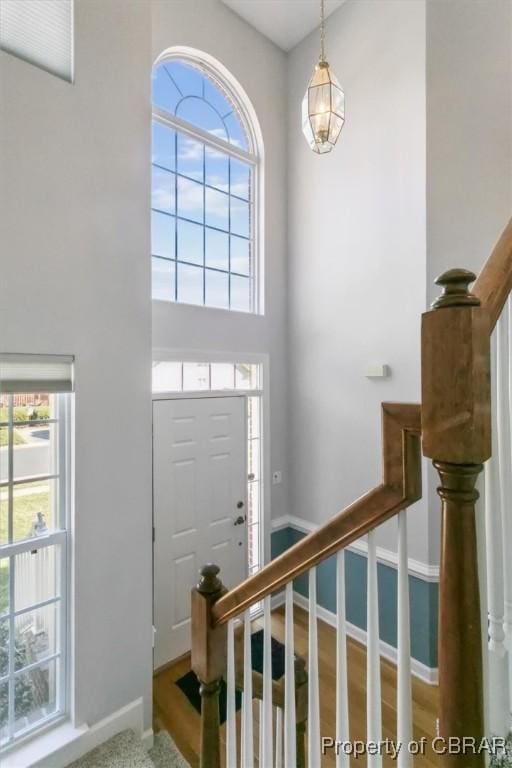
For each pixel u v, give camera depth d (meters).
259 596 1.01
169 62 3.13
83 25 1.98
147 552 2.23
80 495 1.98
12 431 1.90
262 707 1.05
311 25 3.47
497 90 2.61
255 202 3.67
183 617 3.04
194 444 3.15
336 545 0.84
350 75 3.15
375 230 3.00
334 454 3.35
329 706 2.32
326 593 3.11
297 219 3.68
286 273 3.79
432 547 2.55
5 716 1.85
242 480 3.48
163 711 2.48
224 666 1.19
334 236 3.32
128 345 2.16
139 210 2.20
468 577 0.63
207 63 3.29
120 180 2.12
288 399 3.78
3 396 1.88
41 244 1.86
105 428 2.07
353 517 0.81
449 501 0.64
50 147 1.88
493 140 2.62
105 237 2.07
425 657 2.53
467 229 2.64
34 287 1.84
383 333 2.96
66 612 1.99
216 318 3.29
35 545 1.92
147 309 2.24
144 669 2.20
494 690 0.76
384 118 2.91
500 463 0.79
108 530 2.07
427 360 0.65
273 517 3.65
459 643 0.63
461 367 0.61
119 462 2.12
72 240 1.95
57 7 1.90
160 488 2.93
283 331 3.77
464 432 0.61
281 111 3.75
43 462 1.98
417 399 2.77
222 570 3.32
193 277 3.25
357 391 3.16
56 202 1.90
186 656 3.02
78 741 1.91
